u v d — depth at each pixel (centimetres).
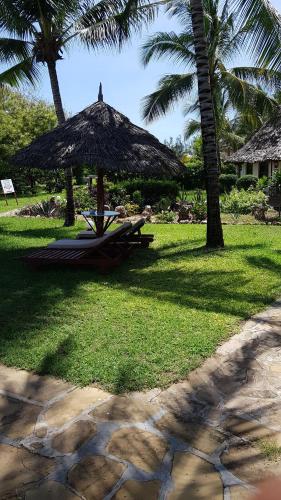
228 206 1561
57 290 615
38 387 360
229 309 531
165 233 1123
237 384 363
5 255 875
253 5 817
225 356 413
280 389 356
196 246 919
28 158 802
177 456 277
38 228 1255
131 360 396
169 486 253
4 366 396
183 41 1716
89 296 588
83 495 247
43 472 265
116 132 809
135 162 769
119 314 515
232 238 1019
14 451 284
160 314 514
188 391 351
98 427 306
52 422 313
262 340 448
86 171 3381
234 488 251
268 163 2484
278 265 741
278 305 551
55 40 1173
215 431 302
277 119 1972
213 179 876
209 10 1609
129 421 313
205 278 668
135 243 923
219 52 1728
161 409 327
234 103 1833
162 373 376
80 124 803
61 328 474
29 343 436
